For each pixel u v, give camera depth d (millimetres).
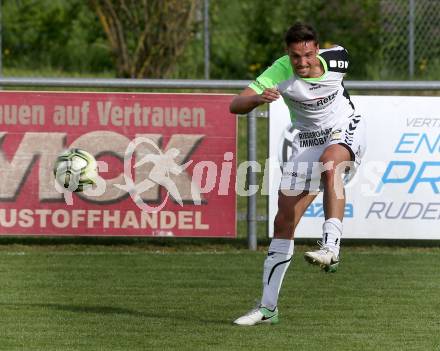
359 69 50156
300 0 51438
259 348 18828
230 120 30125
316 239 31781
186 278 26453
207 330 20406
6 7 53844
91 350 18672
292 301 23531
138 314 22000
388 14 50312
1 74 46906
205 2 46031
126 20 45062
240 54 52250
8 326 20750
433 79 47875
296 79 20250
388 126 30000
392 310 22578
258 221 32062
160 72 45344
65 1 54562
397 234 30234
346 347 18953
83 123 30000
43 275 26734
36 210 30141
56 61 52469
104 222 30203
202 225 30344
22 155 29984
